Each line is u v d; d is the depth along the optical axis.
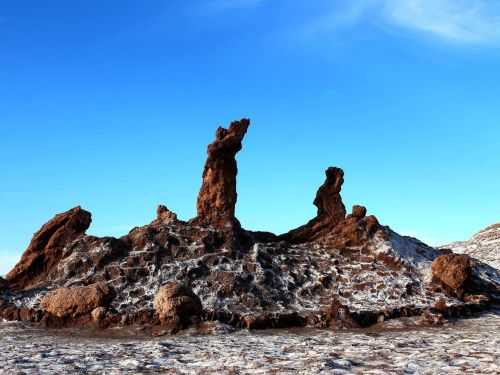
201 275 31.48
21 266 33.88
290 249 35.28
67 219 35.12
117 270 31.81
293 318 28.56
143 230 34.50
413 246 37.09
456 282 32.38
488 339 21.95
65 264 32.94
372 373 14.54
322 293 31.53
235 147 35.78
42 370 16.25
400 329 27.41
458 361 16.08
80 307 28.61
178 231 34.28
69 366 16.95
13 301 30.55
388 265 34.25
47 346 22.66
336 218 37.41
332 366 15.71
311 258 34.41
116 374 15.60
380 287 32.03
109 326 27.69
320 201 37.94
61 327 28.28
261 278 31.53
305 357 17.84
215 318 27.84
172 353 20.00
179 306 27.08
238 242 34.28
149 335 26.17
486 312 31.92
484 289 35.16
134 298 29.75
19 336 26.09
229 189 35.53
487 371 14.34
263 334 26.31
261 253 33.66
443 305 30.22
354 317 28.70
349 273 33.25
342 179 38.03
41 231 34.81
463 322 28.97
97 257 32.66
